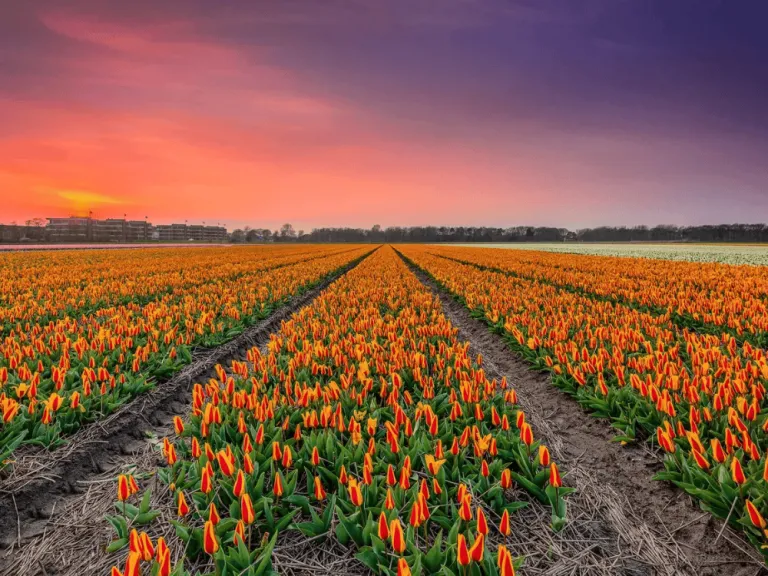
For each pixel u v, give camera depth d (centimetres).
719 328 845
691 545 319
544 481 353
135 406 557
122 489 296
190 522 330
